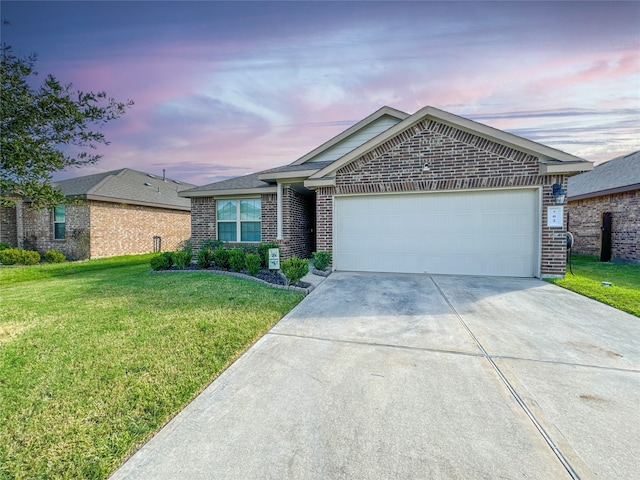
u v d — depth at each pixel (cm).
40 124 434
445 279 770
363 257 891
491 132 761
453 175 802
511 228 787
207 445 209
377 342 383
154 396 264
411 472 185
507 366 318
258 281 730
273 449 205
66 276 923
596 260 1223
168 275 838
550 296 600
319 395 268
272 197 1150
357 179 874
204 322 439
